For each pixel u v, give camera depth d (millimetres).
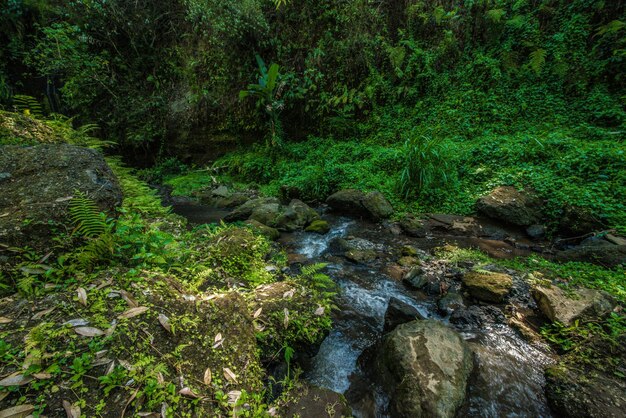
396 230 5324
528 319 2898
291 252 4633
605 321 2574
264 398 1843
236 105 10344
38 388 1227
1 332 1419
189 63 10539
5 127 3158
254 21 8719
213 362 1676
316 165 8023
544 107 6941
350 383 2322
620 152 4969
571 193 4809
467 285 3402
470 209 5504
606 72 6570
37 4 9352
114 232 2396
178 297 1949
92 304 1663
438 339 2355
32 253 1897
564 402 2002
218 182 9062
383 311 3193
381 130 8477
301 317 2479
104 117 11062
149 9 10289
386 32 8898
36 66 9641
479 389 2148
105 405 1255
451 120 7676
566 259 3943
